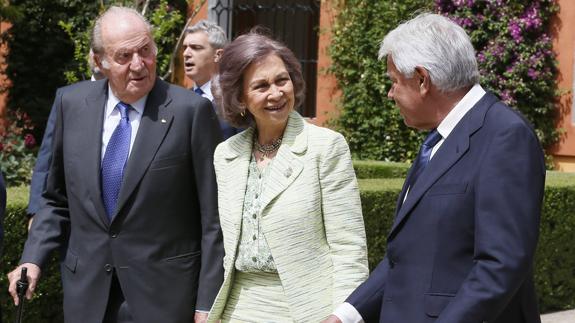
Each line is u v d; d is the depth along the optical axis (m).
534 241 2.40
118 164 3.66
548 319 6.83
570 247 7.11
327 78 11.41
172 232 3.67
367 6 10.97
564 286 7.15
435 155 2.61
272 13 12.67
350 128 11.27
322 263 3.26
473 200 2.49
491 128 2.52
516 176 2.42
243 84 3.30
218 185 3.49
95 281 3.66
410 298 2.59
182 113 3.68
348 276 3.22
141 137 3.65
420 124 2.67
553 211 6.92
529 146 2.46
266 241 3.27
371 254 5.98
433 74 2.54
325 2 11.33
